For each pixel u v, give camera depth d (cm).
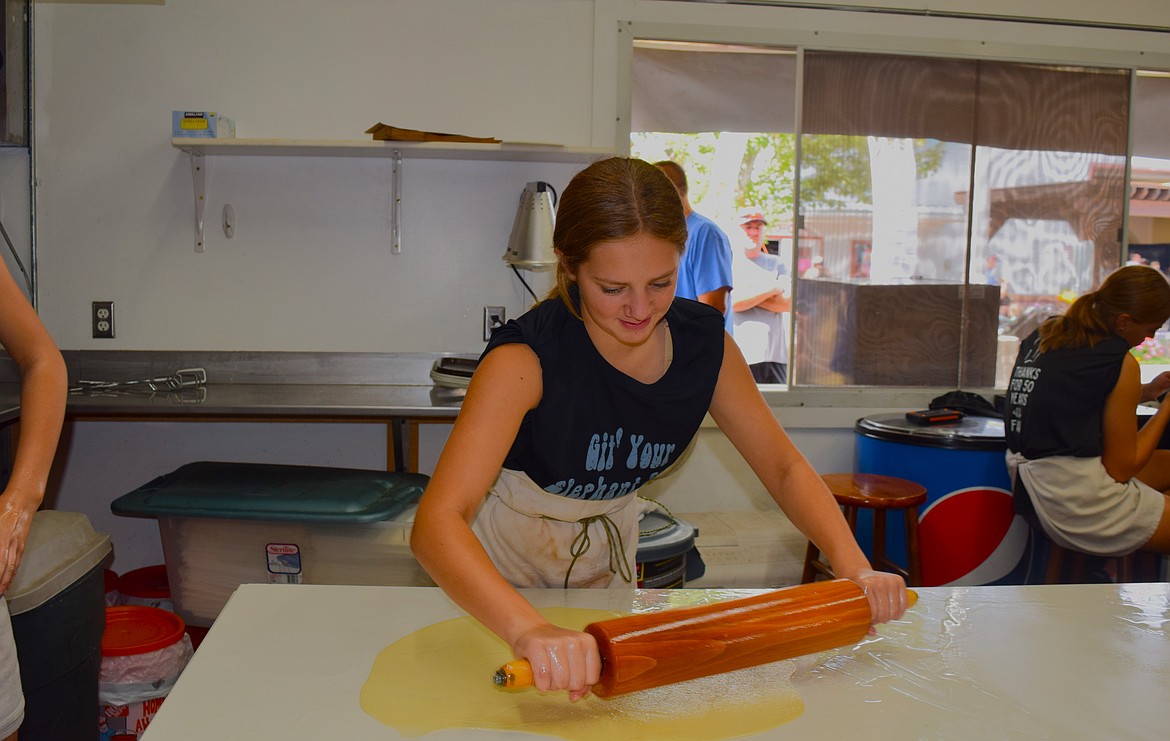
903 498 248
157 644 187
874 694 96
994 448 268
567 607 115
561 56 291
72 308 281
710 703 93
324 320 290
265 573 211
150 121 279
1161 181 340
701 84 305
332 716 87
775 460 120
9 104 263
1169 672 102
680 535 197
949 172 315
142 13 276
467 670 98
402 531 207
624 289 96
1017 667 103
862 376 318
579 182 97
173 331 286
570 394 109
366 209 288
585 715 90
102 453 287
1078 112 320
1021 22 311
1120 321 245
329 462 294
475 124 290
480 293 294
